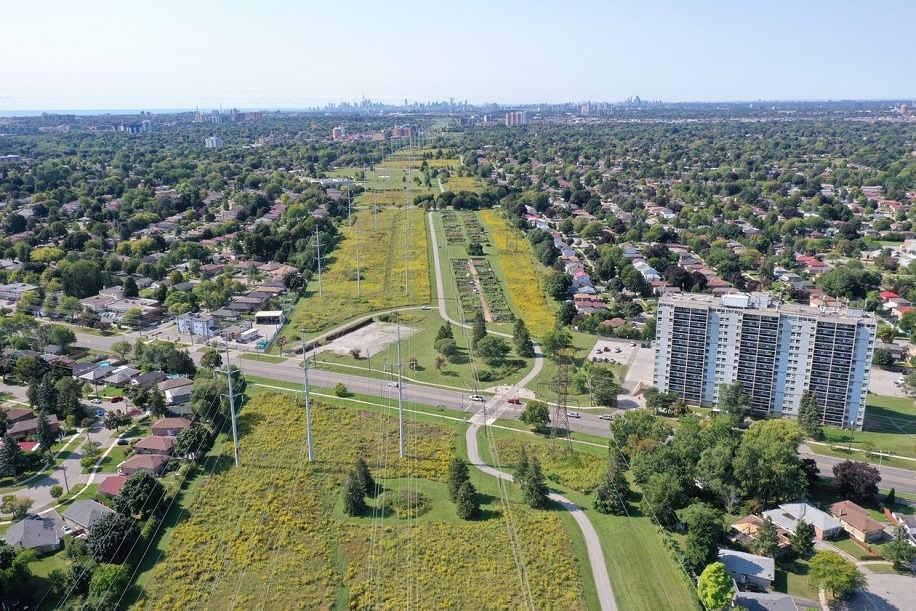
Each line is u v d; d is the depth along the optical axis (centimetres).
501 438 15075
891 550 11006
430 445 14650
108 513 11469
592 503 12625
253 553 11112
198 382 16400
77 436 14988
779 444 12619
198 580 10525
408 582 10481
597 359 19625
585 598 10150
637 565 10912
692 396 17188
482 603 10031
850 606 10212
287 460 13925
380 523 11962
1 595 9800
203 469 13600
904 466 14188
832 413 15912
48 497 12688
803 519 11925
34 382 16612
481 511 12294
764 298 16700
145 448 13938
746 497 12700
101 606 9719
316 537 11569
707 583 9900
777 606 9838
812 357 15788
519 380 18300
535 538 11506
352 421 15700
